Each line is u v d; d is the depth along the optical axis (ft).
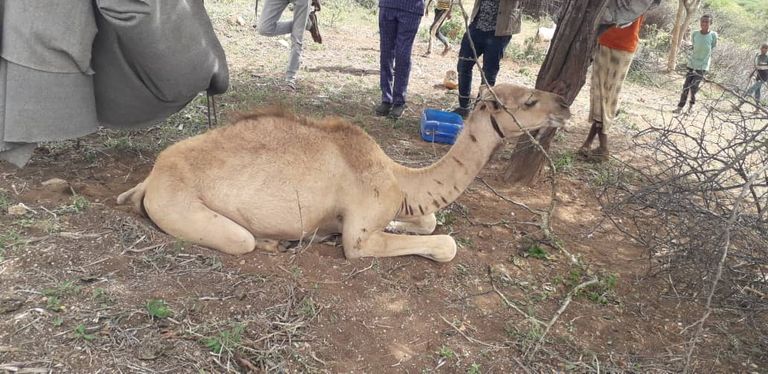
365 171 14.23
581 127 31.35
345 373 11.00
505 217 18.90
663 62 57.21
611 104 24.48
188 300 11.72
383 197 14.30
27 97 13.89
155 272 12.51
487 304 13.96
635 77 48.55
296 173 13.88
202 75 16.63
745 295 14.58
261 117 14.35
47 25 13.47
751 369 13.00
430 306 13.35
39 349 10.02
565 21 19.21
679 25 51.13
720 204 15.37
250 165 13.84
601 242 18.34
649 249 16.47
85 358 9.98
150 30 14.28
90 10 14.10
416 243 14.61
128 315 11.02
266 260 13.61
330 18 52.06
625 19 19.63
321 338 11.62
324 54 39.22
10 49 13.52
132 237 13.44
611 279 15.67
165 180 13.69
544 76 20.02
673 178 15.52
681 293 15.80
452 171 14.66
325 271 13.64
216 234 13.60
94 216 14.01
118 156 18.67
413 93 33.19
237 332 11.03
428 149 23.97
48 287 11.48
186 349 10.54
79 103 14.84
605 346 13.20
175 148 14.17
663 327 14.26
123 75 15.71
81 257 12.53
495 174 22.48
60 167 17.31
